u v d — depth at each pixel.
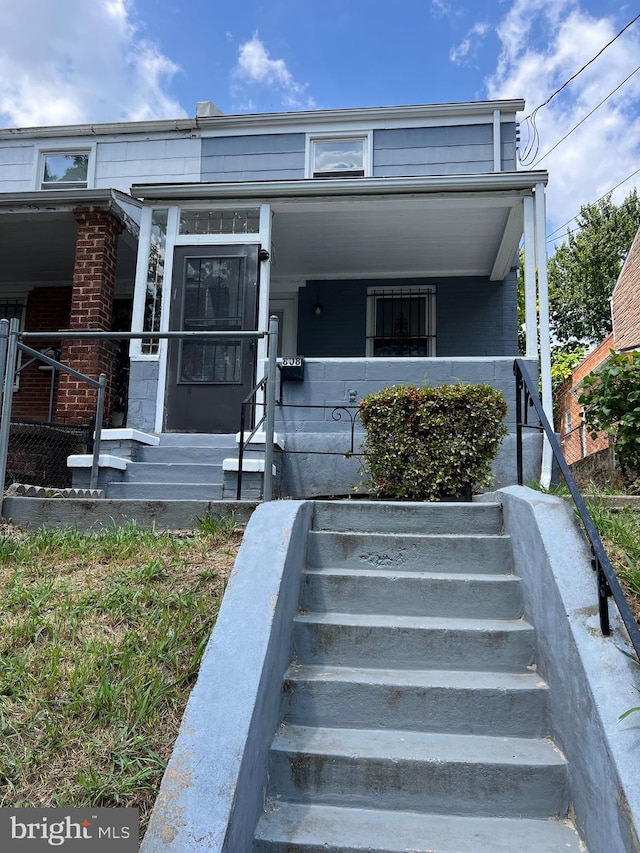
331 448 6.09
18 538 3.77
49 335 4.18
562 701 2.17
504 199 6.51
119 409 8.70
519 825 2.02
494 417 4.51
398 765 2.12
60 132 9.14
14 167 9.27
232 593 2.35
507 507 3.20
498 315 8.65
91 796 1.80
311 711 2.38
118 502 4.02
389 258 8.27
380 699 2.37
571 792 2.04
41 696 2.17
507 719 2.32
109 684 2.19
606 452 5.66
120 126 9.00
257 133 8.87
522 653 2.56
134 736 2.00
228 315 6.56
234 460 5.12
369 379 6.40
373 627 2.61
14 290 9.43
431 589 2.84
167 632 2.51
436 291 8.76
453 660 2.57
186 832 1.57
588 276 25.09
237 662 2.04
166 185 6.58
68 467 5.60
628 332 13.66
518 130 9.00
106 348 6.98
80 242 6.96
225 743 1.78
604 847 1.74
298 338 8.88
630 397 4.82
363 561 3.11
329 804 2.11
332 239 7.66
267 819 2.01
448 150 8.57
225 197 6.68
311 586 2.88
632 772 1.65
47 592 2.90
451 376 6.32
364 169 8.73
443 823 2.02
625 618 1.84
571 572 2.32
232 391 6.41
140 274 6.64
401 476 4.50
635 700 1.83
